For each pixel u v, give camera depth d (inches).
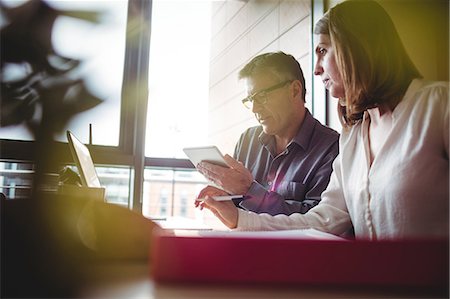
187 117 99.6
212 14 117.6
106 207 14.7
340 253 12.3
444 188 31.8
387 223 34.9
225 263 12.4
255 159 68.6
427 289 12.0
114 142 81.0
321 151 57.7
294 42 78.1
